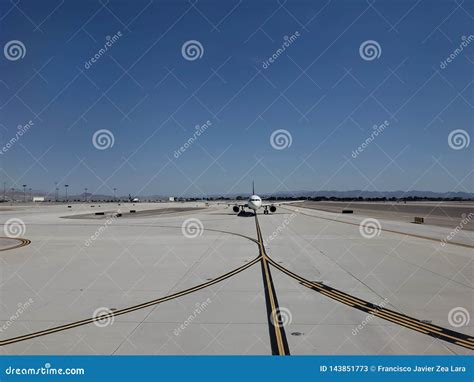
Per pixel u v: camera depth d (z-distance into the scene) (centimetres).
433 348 855
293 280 1487
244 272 1642
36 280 1518
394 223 4225
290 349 855
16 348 877
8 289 1379
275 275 1578
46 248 2406
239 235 3070
